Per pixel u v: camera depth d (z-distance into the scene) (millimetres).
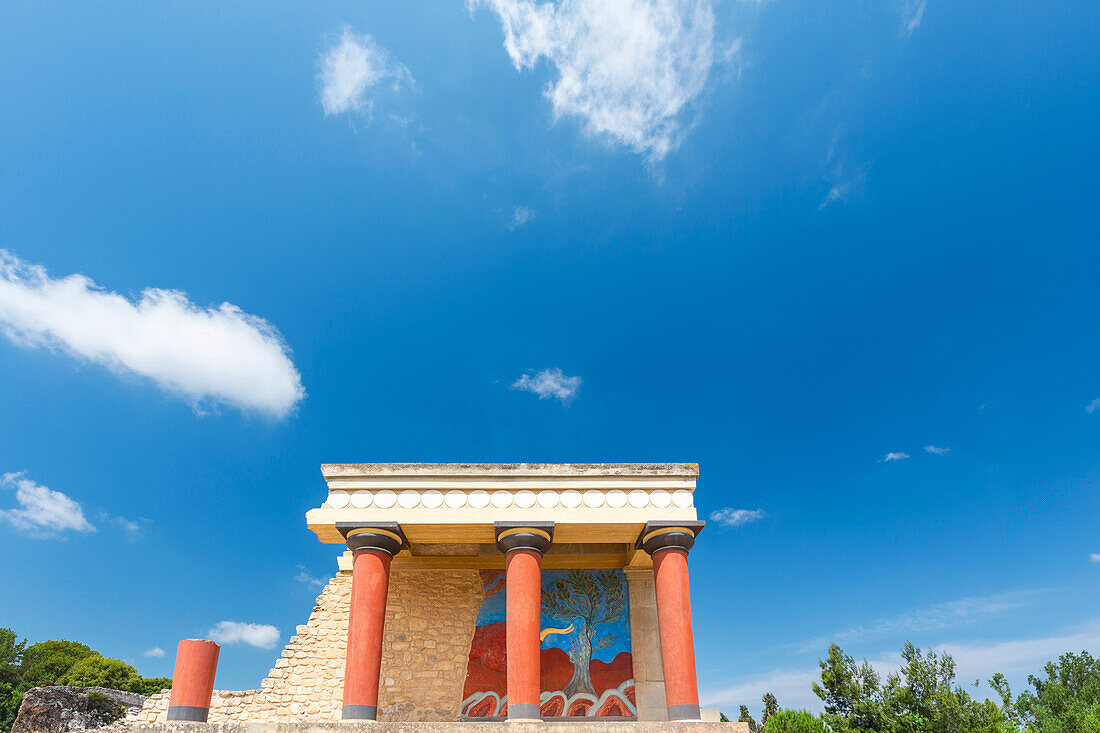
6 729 28281
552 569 15859
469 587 15648
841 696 16438
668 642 12203
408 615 15219
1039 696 25109
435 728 10562
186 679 11156
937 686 14914
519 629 12039
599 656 14773
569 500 13617
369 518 13312
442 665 14688
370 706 11492
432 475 13734
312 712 14461
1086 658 25203
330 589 16078
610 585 15672
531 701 11461
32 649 40281
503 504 13523
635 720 14047
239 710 14336
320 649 15258
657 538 13117
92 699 15734
